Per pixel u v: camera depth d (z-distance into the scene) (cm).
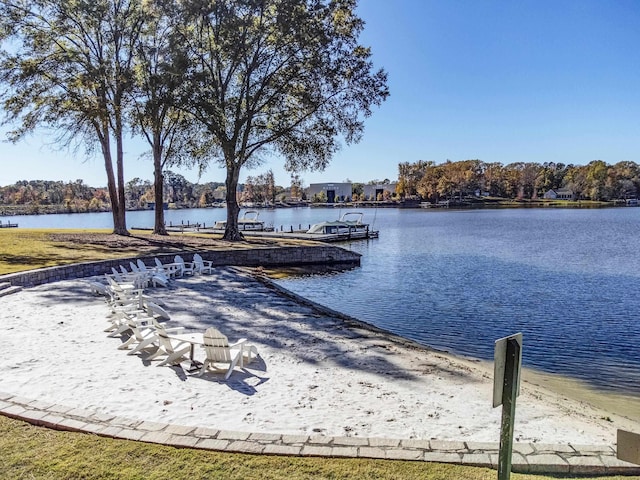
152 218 10212
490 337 1347
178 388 738
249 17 2827
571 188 15000
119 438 523
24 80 2606
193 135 3250
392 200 15638
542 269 2691
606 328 1438
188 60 2738
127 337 1023
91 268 1962
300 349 1000
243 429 589
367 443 528
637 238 4584
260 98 3083
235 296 1616
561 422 657
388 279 2409
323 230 4941
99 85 2714
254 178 15050
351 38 2914
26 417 571
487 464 482
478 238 4838
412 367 904
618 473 477
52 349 930
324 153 3141
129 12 2922
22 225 7575
